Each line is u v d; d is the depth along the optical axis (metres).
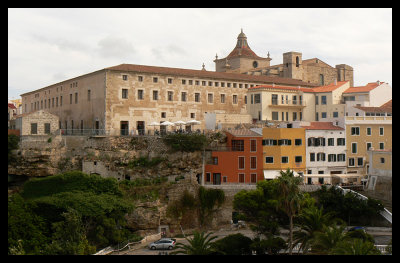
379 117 97.62
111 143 92.06
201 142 89.88
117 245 70.19
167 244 68.00
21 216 69.19
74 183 79.12
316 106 119.81
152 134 100.88
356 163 95.19
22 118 94.31
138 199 79.44
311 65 147.12
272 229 66.44
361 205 75.31
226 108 118.06
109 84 101.81
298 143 90.25
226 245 60.41
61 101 127.06
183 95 111.69
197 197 81.62
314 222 56.72
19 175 88.69
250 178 88.62
